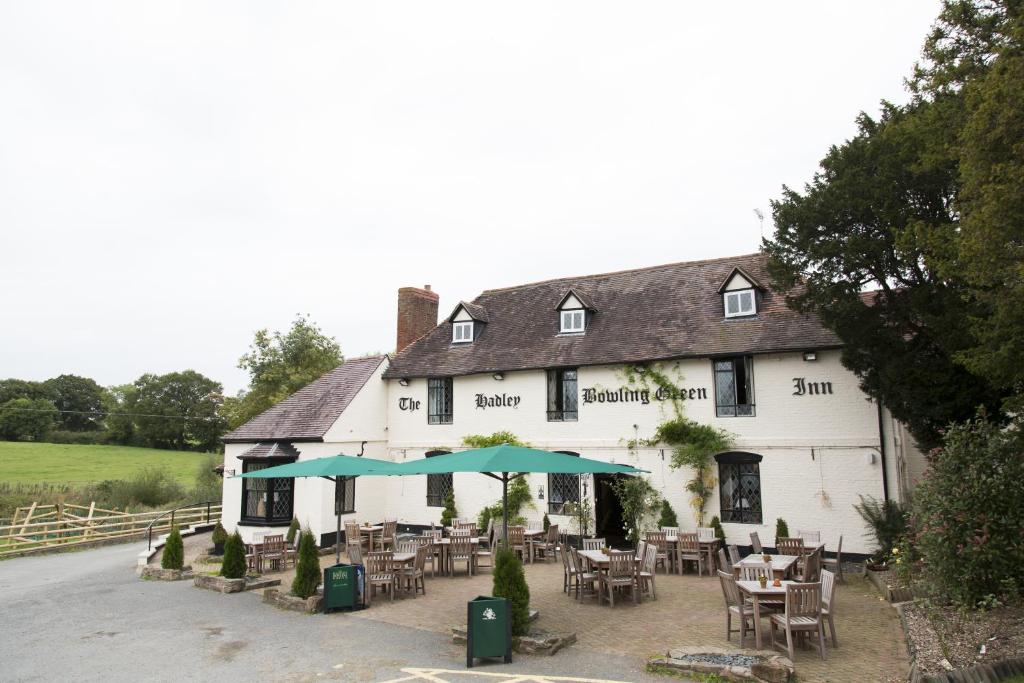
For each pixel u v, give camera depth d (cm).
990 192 836
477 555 1741
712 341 1980
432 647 1060
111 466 5828
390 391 2600
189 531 2794
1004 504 1005
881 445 1691
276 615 1311
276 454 2208
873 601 1290
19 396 8038
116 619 1302
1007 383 1019
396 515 2488
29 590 1658
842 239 1405
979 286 997
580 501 2120
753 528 1830
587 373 2167
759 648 983
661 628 1140
